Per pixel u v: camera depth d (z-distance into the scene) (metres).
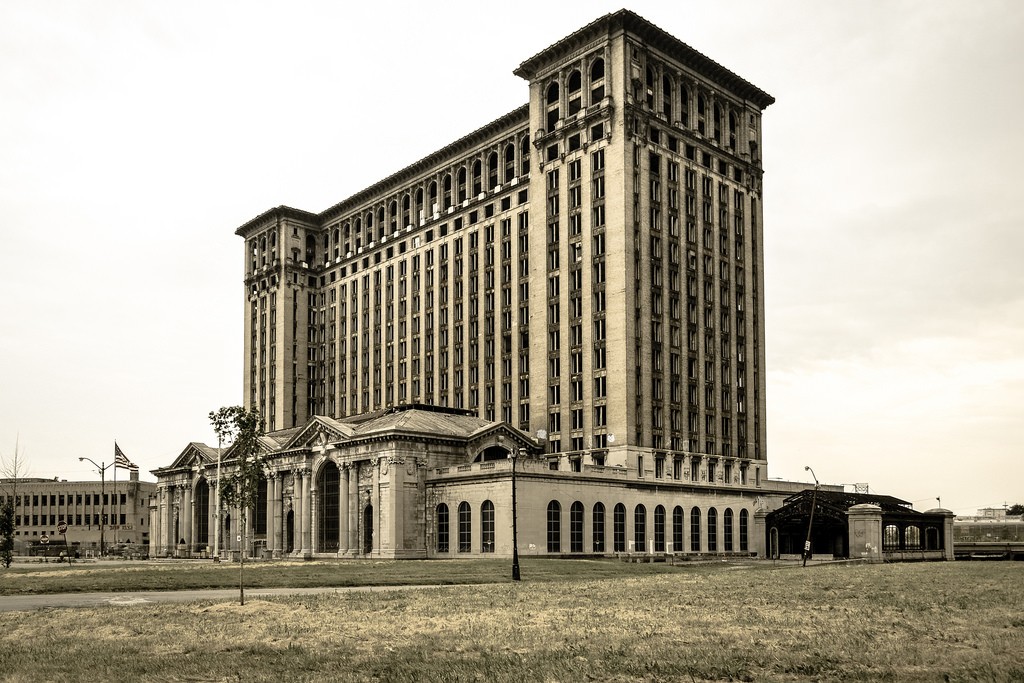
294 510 120.06
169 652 24.73
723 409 123.56
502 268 129.88
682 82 124.62
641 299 113.81
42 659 23.48
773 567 76.38
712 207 126.12
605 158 115.69
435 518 104.56
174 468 148.62
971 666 21.52
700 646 24.61
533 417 120.50
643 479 108.31
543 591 44.53
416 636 27.06
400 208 152.12
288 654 24.03
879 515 93.00
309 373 168.25
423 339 142.38
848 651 23.61
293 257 169.38
